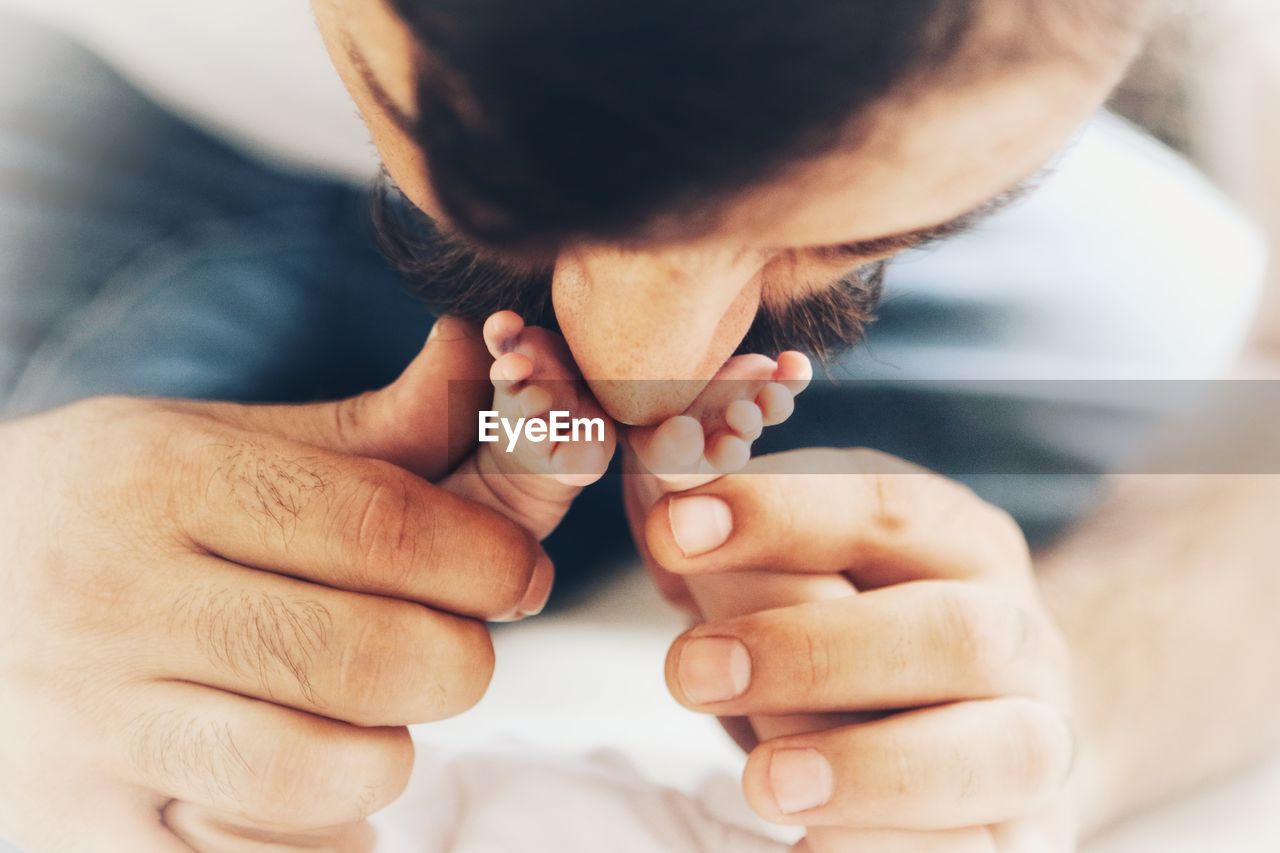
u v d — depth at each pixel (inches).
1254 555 13.3
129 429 10.7
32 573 10.2
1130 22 8.4
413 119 8.5
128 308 13.6
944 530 11.4
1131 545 13.4
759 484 10.7
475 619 10.5
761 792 10.0
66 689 10.0
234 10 14.7
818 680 10.1
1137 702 12.0
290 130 14.8
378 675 9.9
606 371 9.2
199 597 10.0
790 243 8.6
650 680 13.0
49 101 14.7
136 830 10.3
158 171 14.5
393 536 10.0
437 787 11.7
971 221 9.3
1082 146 15.2
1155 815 11.3
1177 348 15.6
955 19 7.9
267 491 10.1
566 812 11.4
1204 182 16.8
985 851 10.2
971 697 10.3
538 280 10.5
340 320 14.0
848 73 7.9
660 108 7.9
